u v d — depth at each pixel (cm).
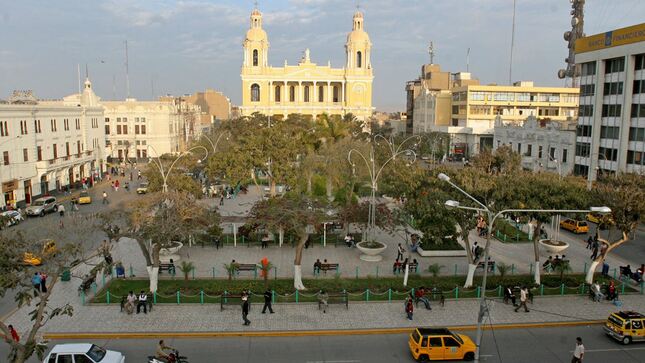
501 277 3478
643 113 5722
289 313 2878
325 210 4344
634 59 5878
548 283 3369
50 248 2352
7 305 2956
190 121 13100
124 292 3130
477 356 2180
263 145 5231
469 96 11100
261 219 3512
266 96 14125
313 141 7062
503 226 3950
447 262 3884
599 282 3400
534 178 3466
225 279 3397
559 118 10819
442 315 2889
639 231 5106
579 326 2802
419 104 13538
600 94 6431
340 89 14700
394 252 4162
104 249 2956
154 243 3269
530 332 2712
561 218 5169
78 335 2564
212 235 4153
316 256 3981
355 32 14212
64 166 7112
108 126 10862
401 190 3822
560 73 10619
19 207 5962
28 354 2011
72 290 3203
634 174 4206
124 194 6994
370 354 2436
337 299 2994
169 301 3008
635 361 2391
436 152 10162
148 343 2523
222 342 2544
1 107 5666
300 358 2381
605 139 6362
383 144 8612
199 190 4988
